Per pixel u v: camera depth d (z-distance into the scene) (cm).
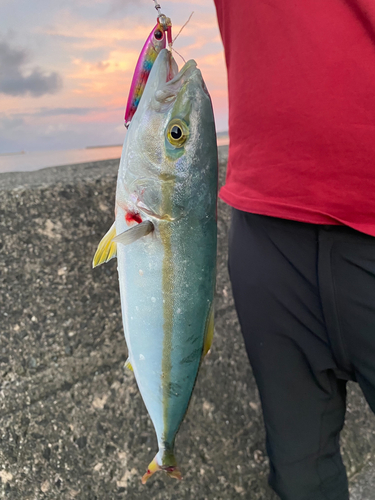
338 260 104
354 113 90
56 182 163
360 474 196
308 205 102
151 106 86
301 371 123
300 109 97
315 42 92
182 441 177
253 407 197
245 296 126
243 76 110
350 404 212
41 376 156
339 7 88
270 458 138
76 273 164
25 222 154
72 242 163
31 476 151
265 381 130
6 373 150
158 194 87
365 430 211
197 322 96
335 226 103
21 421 152
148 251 88
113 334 171
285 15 96
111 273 172
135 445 169
